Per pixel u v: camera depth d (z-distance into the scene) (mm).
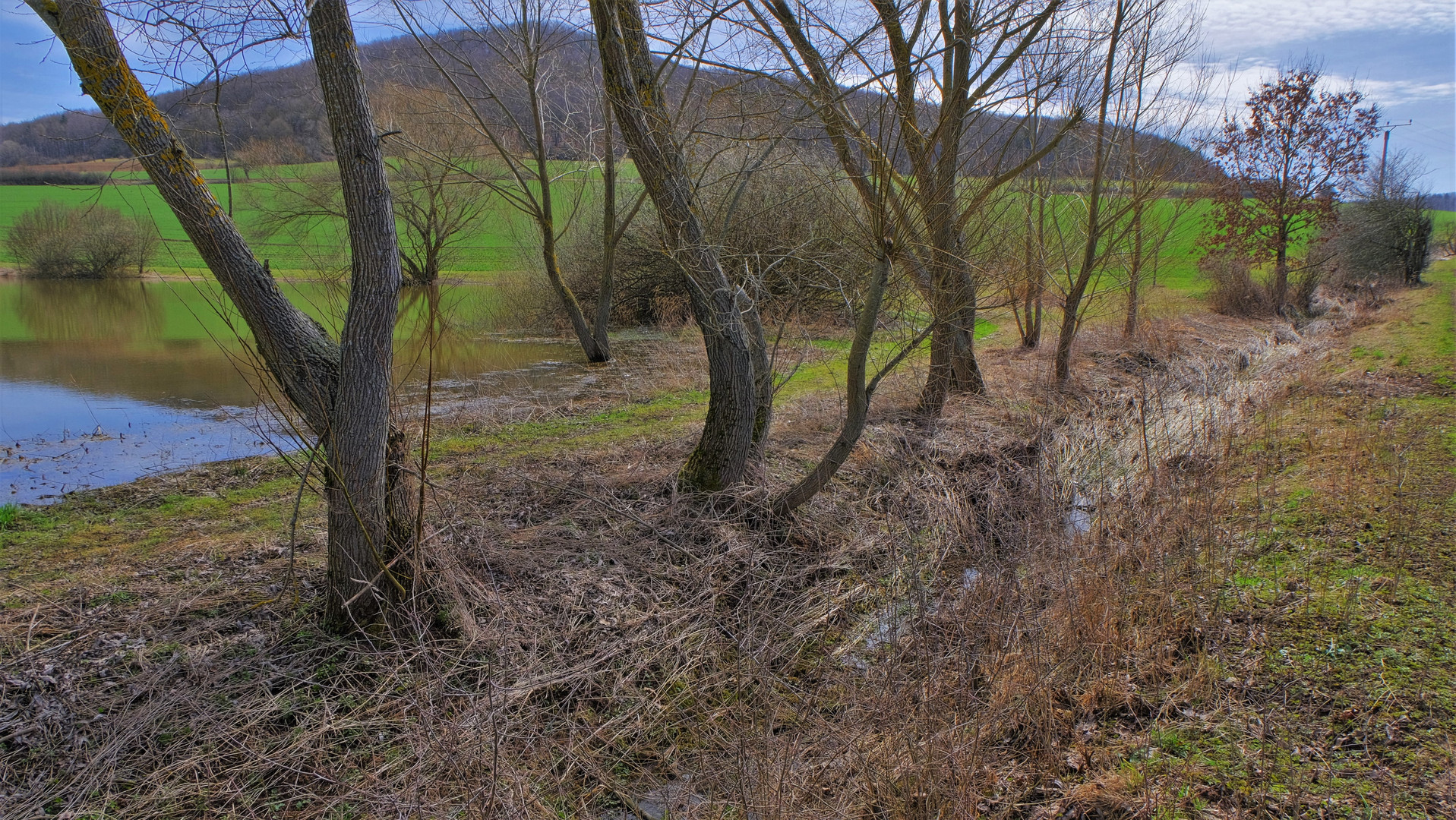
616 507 6488
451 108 14977
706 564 5828
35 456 8125
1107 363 12609
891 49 5891
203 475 7531
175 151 3855
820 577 6066
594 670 4691
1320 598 5023
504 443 8578
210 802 3557
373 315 4230
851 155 6051
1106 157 10484
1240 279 18328
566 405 10508
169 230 28281
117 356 14180
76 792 3512
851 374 5875
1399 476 6449
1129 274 13852
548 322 18281
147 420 9781
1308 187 18125
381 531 4527
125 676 4172
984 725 4016
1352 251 22812
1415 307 18031
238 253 4062
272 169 13992
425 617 4688
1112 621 4770
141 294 23797
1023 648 4566
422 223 19094
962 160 6621
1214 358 13414
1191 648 4730
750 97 6703
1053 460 7980
